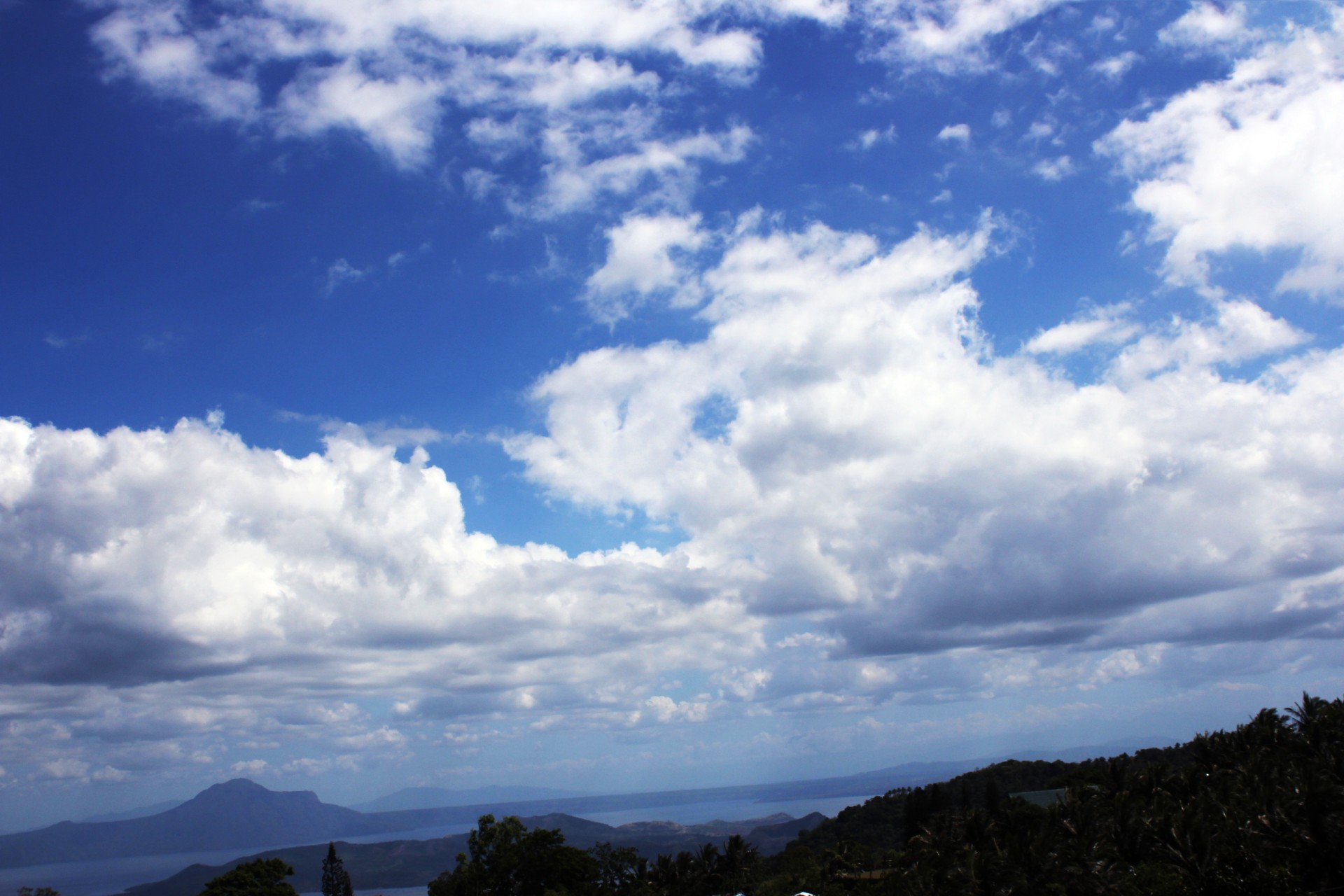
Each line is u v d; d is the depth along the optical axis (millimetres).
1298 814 70625
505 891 104250
